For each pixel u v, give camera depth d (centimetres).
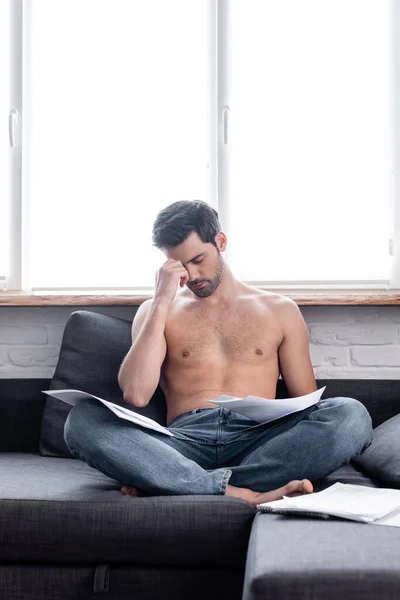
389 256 286
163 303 229
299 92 292
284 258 289
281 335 239
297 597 127
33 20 301
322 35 293
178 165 295
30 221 298
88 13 301
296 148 291
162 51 298
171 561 177
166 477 186
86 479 205
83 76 299
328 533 150
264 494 188
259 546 144
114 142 297
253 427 212
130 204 295
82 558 178
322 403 207
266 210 290
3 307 289
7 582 179
